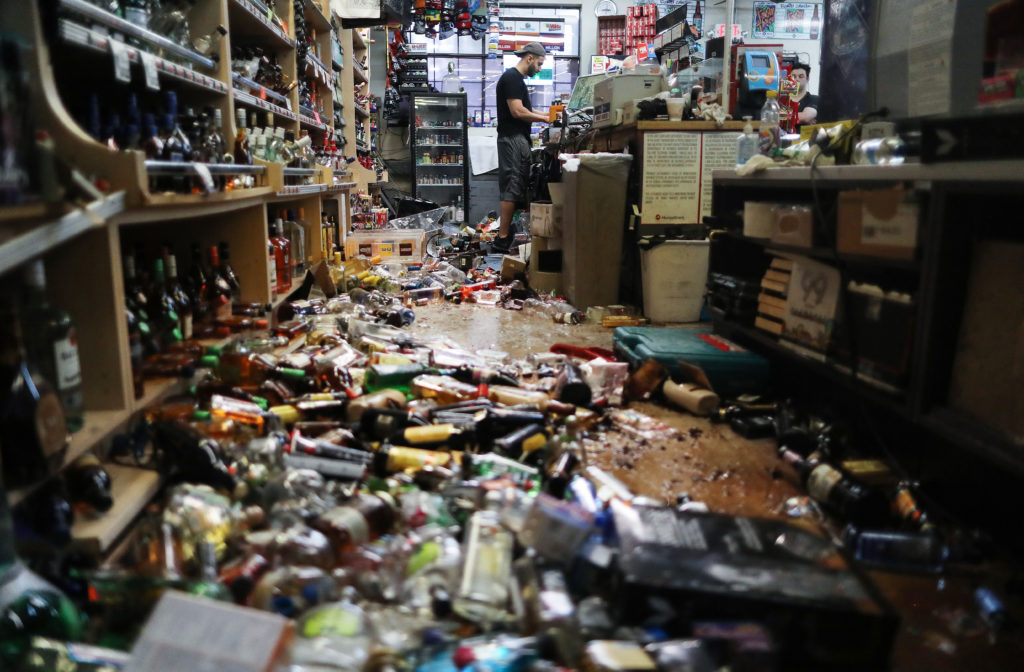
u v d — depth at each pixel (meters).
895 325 2.09
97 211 1.60
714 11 6.32
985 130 1.72
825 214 2.50
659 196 4.78
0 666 1.10
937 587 1.66
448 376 2.89
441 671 1.15
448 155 12.06
